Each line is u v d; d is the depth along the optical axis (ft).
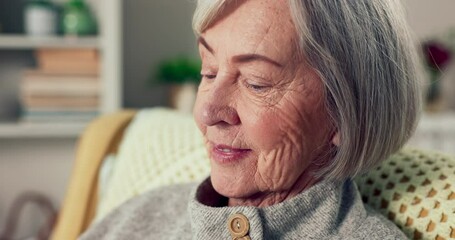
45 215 9.75
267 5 2.38
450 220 2.72
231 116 2.50
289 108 2.45
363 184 3.13
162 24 9.45
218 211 2.58
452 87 10.58
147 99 9.55
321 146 2.58
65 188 9.77
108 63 8.48
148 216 3.29
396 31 2.56
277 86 2.44
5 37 8.30
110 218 3.48
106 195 4.51
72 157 9.73
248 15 2.40
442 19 10.52
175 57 9.53
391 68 2.54
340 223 2.66
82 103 8.61
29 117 8.54
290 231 2.61
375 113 2.53
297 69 2.43
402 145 2.70
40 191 9.71
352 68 2.45
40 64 8.52
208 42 2.52
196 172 3.94
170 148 4.25
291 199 2.59
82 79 8.56
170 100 9.18
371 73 2.48
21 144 9.58
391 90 2.54
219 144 2.55
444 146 9.29
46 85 8.50
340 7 2.40
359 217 2.66
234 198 2.76
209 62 2.56
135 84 9.50
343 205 2.75
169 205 3.28
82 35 8.58
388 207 2.97
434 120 9.24
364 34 2.44
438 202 2.82
